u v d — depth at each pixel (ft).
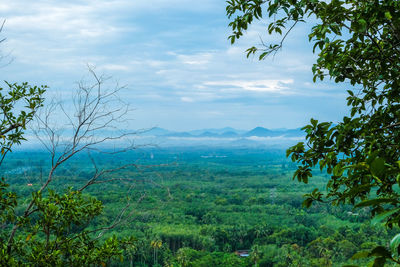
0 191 12.35
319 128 8.82
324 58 9.33
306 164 9.07
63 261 13.23
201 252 166.50
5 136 13.15
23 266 12.05
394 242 2.86
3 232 13.19
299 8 9.17
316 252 159.22
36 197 12.59
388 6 8.07
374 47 9.35
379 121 9.18
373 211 5.84
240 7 10.64
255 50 10.40
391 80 9.43
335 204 8.34
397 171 3.50
